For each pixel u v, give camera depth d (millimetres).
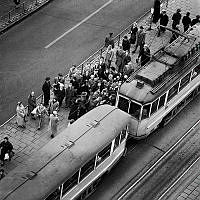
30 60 46312
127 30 50344
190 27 47094
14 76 44625
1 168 36844
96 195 36125
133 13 52500
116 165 38250
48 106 41375
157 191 36875
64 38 48938
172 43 42031
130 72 42688
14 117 40875
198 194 36875
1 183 30750
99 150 33969
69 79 43375
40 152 32812
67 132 34344
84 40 48938
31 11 51250
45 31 49531
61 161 32375
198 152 40000
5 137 36344
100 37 49406
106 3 53469
